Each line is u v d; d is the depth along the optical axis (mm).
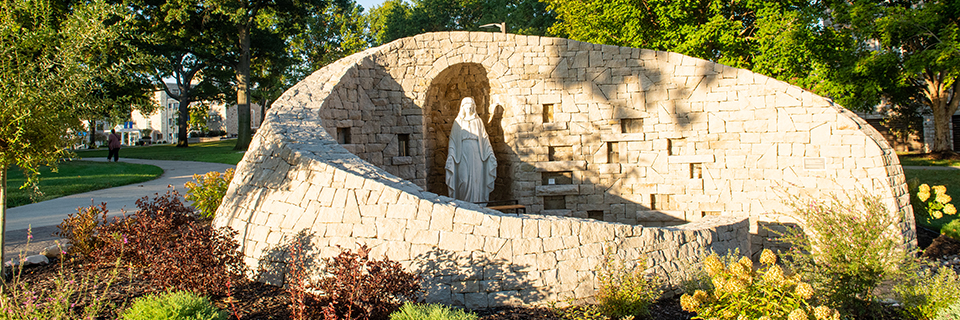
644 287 7594
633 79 14070
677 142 13977
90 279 8336
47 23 6656
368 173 8531
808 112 12523
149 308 5992
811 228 8055
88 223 9656
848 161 12016
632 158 14148
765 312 6207
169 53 31906
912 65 20609
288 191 8625
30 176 7484
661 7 21156
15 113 6258
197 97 52031
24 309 6289
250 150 9766
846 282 7500
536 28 36281
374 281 6523
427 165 15438
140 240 8352
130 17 7242
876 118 38375
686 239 9086
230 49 37969
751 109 13109
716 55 23797
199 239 7465
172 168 26922
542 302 7809
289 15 37844
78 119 7129
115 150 31219
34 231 11773
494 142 15781
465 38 14297
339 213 8117
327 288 6688
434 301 7621
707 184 13555
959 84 28766
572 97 14305
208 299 7004
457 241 7816
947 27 19969
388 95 14070
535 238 7949
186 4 29188
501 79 14328
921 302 7359
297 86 12195
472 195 14211
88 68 6719
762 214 12977
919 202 12453
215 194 12469
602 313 7359
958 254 11789
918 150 37344
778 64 19141
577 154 14297
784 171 12758
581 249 8078
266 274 8312
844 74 20234
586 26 26203
